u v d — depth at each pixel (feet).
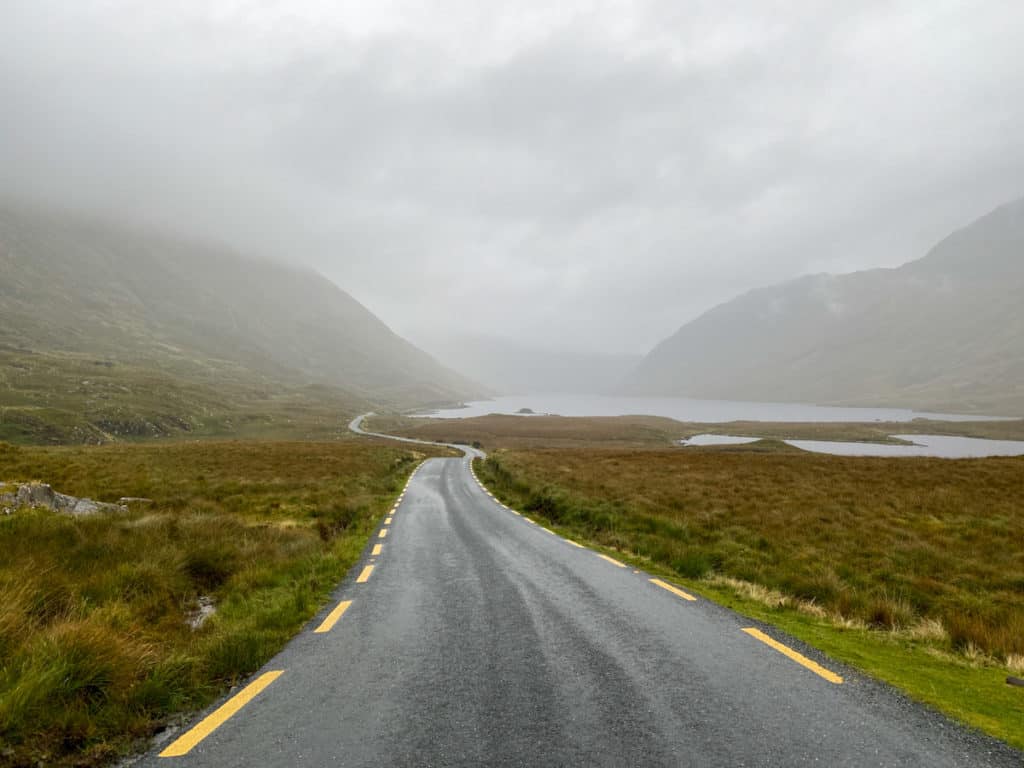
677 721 13.46
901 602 28.25
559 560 35.83
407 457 166.20
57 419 285.84
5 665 15.15
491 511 62.28
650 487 74.23
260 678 16.72
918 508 59.26
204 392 506.48
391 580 30.53
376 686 15.94
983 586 33.14
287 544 39.11
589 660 17.89
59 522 34.14
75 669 14.65
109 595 23.44
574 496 65.21
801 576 31.89
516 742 12.44
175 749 12.46
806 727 13.16
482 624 22.08
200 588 28.96
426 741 12.59
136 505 55.11
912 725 13.34
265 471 98.27
